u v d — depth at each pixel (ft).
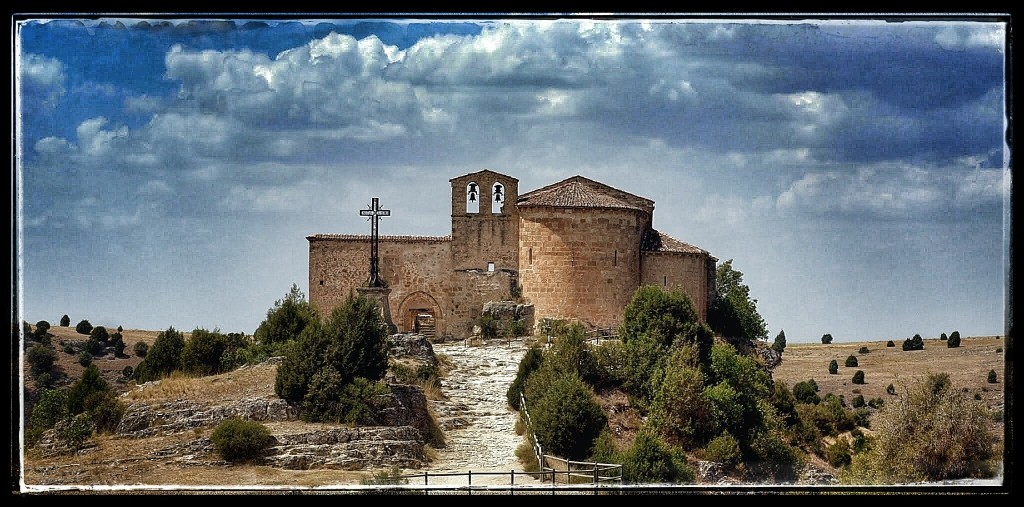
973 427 144.36
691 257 235.20
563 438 151.64
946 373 155.33
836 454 180.86
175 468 135.95
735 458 163.73
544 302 228.02
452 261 242.99
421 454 148.77
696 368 179.83
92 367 166.20
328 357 161.48
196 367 188.34
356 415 153.99
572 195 231.30
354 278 242.99
